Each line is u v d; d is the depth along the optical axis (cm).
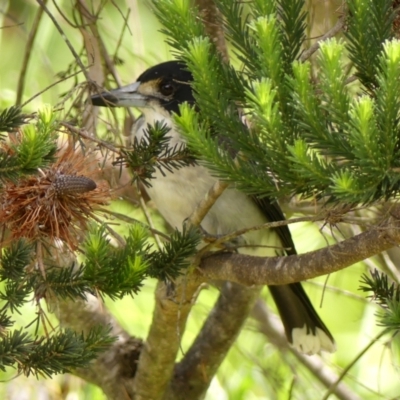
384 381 896
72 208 501
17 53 920
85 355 502
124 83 895
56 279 498
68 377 855
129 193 837
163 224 893
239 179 490
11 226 496
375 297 524
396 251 852
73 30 914
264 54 462
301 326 810
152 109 718
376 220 632
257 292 787
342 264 531
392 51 423
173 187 717
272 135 462
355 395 882
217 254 616
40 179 491
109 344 515
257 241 770
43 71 917
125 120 806
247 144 486
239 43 517
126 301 912
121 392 780
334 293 951
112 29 908
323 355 922
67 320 770
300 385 884
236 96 509
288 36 514
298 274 559
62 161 509
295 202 818
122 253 510
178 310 619
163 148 539
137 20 854
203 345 810
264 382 888
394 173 443
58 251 529
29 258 500
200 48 475
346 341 941
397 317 460
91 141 564
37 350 490
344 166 465
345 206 499
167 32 500
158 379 755
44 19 892
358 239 520
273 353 933
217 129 505
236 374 891
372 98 483
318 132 455
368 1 477
